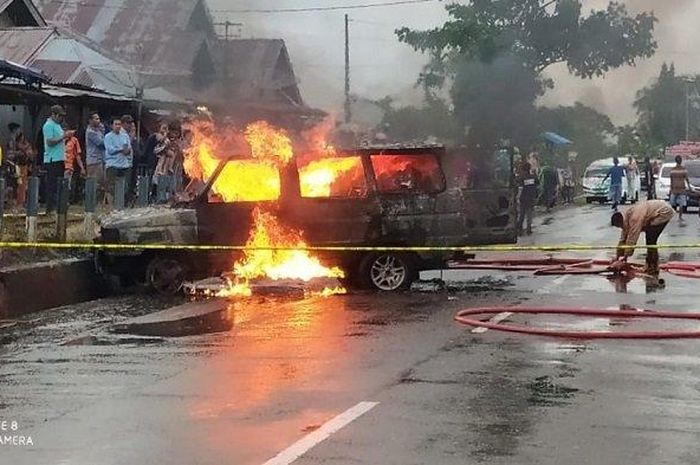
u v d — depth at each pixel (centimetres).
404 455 606
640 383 808
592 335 1015
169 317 1191
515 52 3161
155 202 1848
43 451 619
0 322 1185
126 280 1498
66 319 1201
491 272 1714
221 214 1434
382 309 1235
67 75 2627
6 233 1498
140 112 2491
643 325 1110
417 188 1462
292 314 1194
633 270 1594
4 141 2481
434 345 976
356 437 646
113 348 976
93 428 671
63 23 3716
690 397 759
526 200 2483
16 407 730
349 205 1445
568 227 2758
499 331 1060
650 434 654
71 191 2167
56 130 1748
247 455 608
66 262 1412
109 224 1420
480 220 1492
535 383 805
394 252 1444
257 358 912
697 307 1256
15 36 2738
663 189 3869
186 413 710
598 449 620
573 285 1505
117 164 1853
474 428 668
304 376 831
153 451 617
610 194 3781
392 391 775
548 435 652
